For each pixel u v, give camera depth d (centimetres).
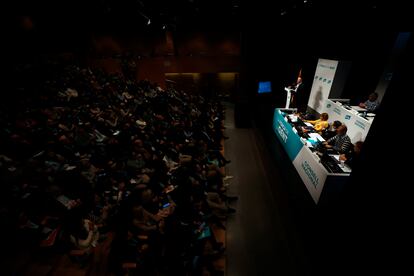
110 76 1306
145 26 1539
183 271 343
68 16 1242
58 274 363
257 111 1123
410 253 163
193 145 650
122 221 396
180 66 1548
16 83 976
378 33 586
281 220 502
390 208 179
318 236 364
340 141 452
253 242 457
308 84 940
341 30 633
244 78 1032
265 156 742
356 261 215
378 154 192
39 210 411
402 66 173
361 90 702
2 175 462
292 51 1038
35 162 497
